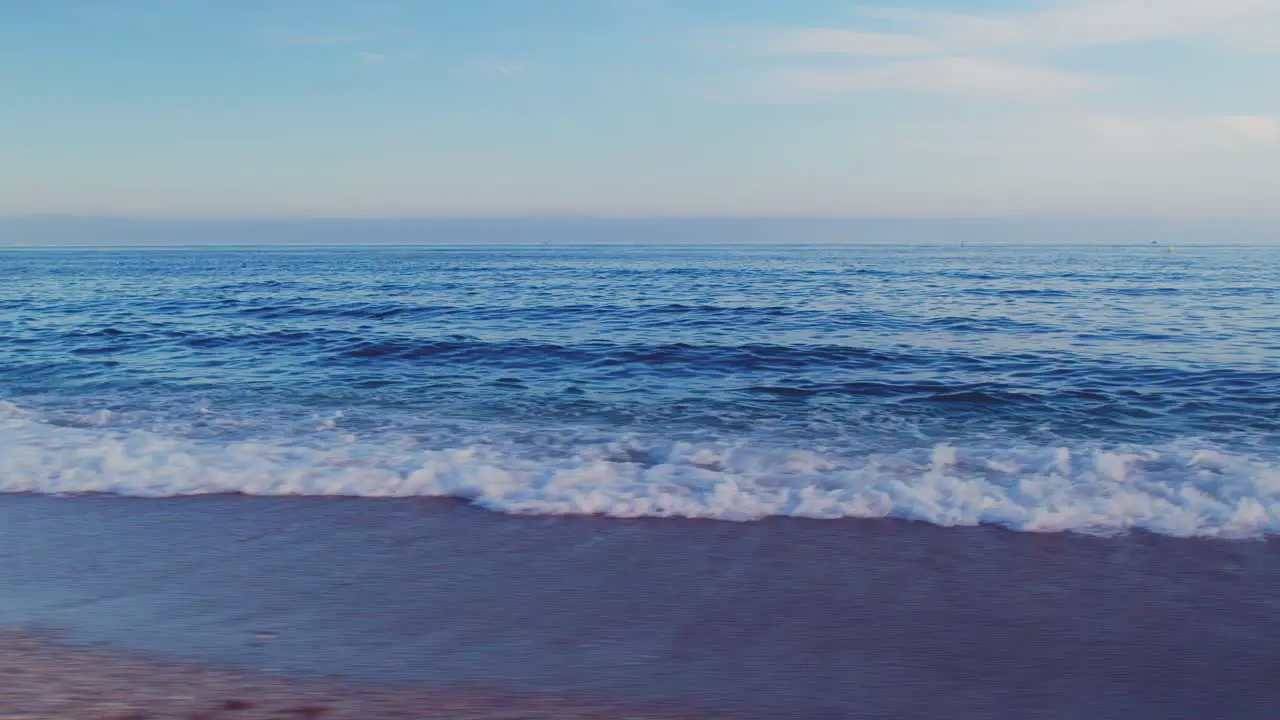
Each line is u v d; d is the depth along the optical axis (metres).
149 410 10.58
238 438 8.98
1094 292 34.22
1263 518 5.93
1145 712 3.58
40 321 22.44
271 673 3.80
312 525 6.05
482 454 8.29
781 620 4.48
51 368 14.19
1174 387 12.34
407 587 4.92
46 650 4.00
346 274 57.62
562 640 4.23
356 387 12.49
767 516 6.25
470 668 3.90
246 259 104.31
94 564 5.26
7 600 4.67
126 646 4.08
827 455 8.33
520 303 28.81
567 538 5.80
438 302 29.56
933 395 11.71
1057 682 3.83
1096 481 7.06
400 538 5.80
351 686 3.69
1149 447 8.49
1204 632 4.32
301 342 17.70
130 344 17.45
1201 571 5.12
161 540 5.72
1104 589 4.88
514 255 136.12
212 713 3.36
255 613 4.52
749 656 4.07
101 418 10.01
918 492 6.64
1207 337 18.36
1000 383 12.73
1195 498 6.45
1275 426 9.73
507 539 5.77
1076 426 9.87
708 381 13.12
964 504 6.38
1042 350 16.38
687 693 3.70
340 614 4.52
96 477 7.18
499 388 12.45
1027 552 5.49
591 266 74.88
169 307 27.42
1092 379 13.07
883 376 13.54
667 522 6.14
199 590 4.84
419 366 14.67
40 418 10.00
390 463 7.73
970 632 4.34
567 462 7.90
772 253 155.38
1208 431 9.52
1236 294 32.53
